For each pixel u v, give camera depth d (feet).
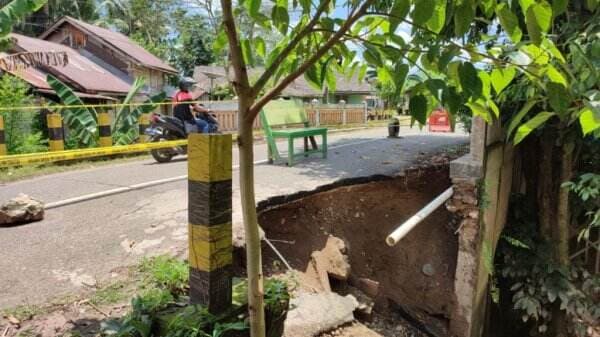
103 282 9.05
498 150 14.56
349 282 13.92
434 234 16.49
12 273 9.31
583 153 15.06
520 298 14.33
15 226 12.22
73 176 19.94
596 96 4.32
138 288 8.87
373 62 4.56
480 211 13.21
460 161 13.41
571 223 15.83
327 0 4.57
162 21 83.05
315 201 15.67
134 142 30.04
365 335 10.75
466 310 13.55
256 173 18.78
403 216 17.10
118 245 10.93
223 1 4.68
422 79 4.26
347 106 58.08
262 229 13.04
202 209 6.74
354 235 15.70
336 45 5.04
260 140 34.12
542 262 14.58
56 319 7.66
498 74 4.54
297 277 12.19
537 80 4.33
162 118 25.00
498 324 16.79
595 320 14.99
